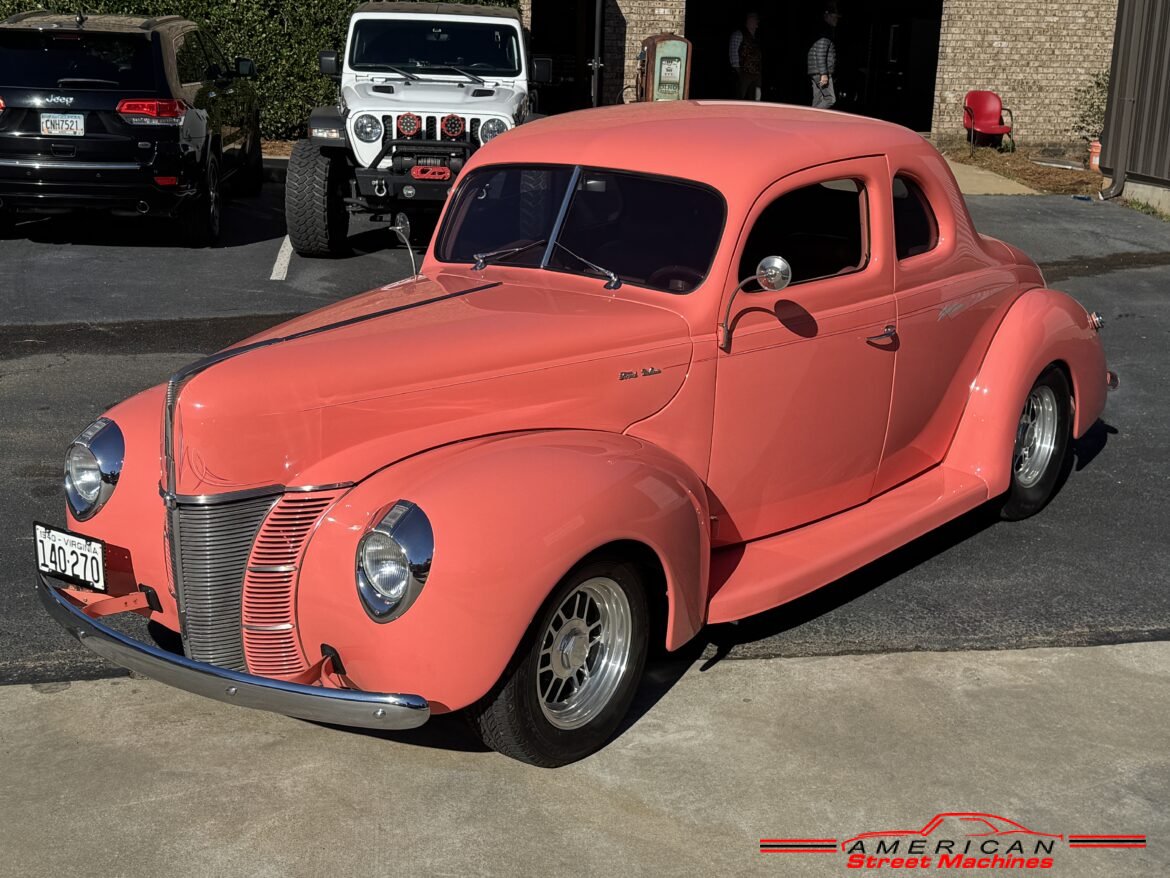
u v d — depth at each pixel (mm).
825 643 4418
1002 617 4656
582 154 4406
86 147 10023
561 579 3340
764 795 3510
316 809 3404
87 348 7910
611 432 3945
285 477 3436
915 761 3691
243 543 3434
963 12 18516
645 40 17078
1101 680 4203
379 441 3537
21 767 3566
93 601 3756
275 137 16578
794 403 4371
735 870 3191
